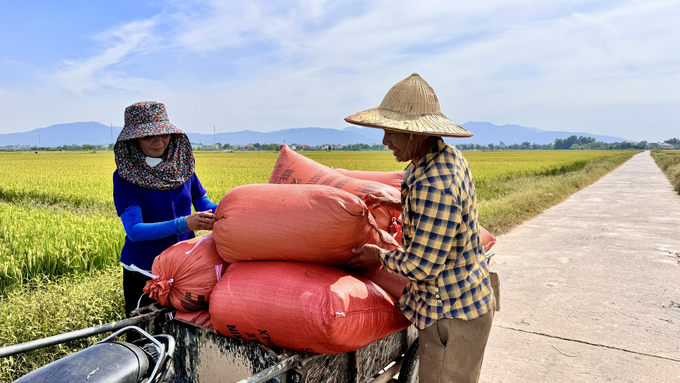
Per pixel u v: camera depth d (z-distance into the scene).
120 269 4.58
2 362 2.90
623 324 4.27
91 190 14.29
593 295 5.10
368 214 2.09
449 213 1.70
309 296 1.74
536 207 12.28
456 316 1.85
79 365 1.47
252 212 2.00
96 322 3.54
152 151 2.50
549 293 5.18
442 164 1.75
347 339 1.77
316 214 1.92
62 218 8.28
